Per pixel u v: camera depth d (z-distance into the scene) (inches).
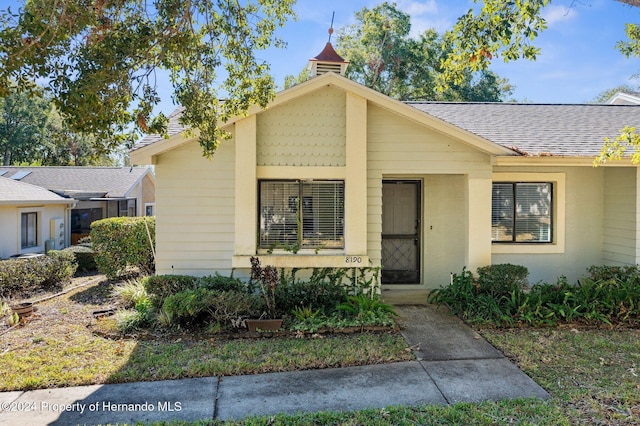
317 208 318.3
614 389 184.5
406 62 1028.5
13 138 1387.8
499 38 250.4
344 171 315.9
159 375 202.2
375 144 322.3
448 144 324.8
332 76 304.0
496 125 398.0
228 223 317.4
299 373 206.1
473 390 186.9
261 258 310.5
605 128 393.7
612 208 369.4
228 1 250.8
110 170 890.1
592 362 217.5
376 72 1029.2
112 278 429.7
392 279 387.5
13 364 213.3
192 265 318.3
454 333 264.4
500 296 303.4
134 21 219.6
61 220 666.2
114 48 201.3
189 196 316.2
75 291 401.7
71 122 195.8
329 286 303.0
